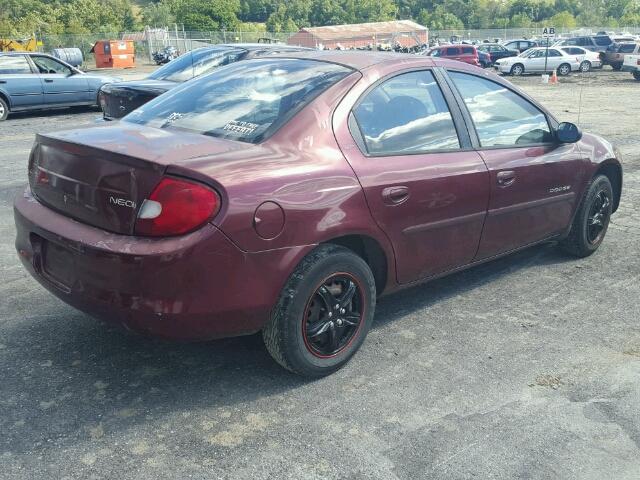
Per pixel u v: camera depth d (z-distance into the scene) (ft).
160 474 9.02
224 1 321.52
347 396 11.07
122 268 9.68
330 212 10.89
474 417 10.53
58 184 10.94
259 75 13.16
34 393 10.86
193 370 11.76
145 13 368.89
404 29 236.02
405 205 12.15
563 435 10.10
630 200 25.23
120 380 11.35
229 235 9.75
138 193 9.75
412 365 12.16
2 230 20.12
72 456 9.34
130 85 29.91
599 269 17.52
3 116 50.31
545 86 89.76
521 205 14.92
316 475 9.07
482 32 236.02
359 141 11.85
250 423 10.23
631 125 47.70
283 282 10.48
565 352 12.79
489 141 14.30
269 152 10.77
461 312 14.58
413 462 9.39
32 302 14.61
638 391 11.40
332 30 227.61
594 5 536.01
